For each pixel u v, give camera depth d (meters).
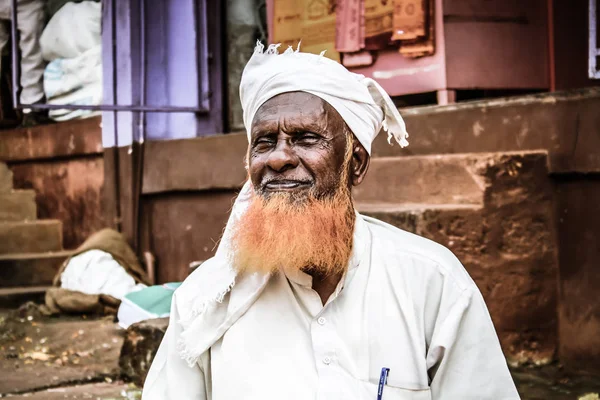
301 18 6.33
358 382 1.71
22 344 5.84
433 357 1.73
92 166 8.11
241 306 1.78
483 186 4.57
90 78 8.20
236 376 1.75
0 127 9.72
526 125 4.66
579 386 4.27
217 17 7.52
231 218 1.88
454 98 5.55
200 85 7.37
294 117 1.73
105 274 6.91
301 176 1.73
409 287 1.75
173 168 7.07
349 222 1.78
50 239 8.47
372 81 1.87
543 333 4.66
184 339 1.81
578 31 5.91
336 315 1.75
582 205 4.50
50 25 8.53
